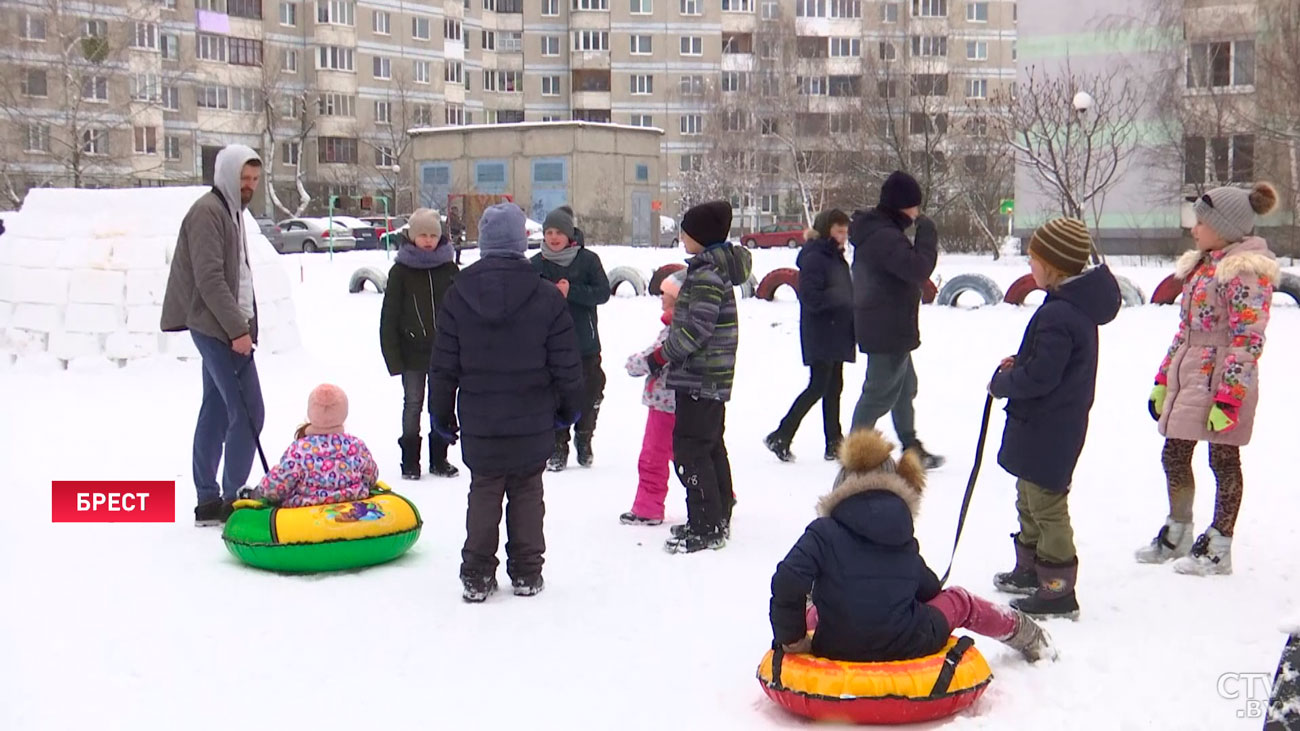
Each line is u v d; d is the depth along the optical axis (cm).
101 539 607
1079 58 3036
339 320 1619
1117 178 2808
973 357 1203
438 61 6450
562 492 725
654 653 448
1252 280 526
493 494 518
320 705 399
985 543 595
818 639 396
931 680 374
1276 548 577
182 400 1019
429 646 456
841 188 4281
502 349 512
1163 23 2925
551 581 541
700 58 6881
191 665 435
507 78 7150
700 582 537
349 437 584
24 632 467
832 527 393
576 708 396
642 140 4247
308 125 5712
